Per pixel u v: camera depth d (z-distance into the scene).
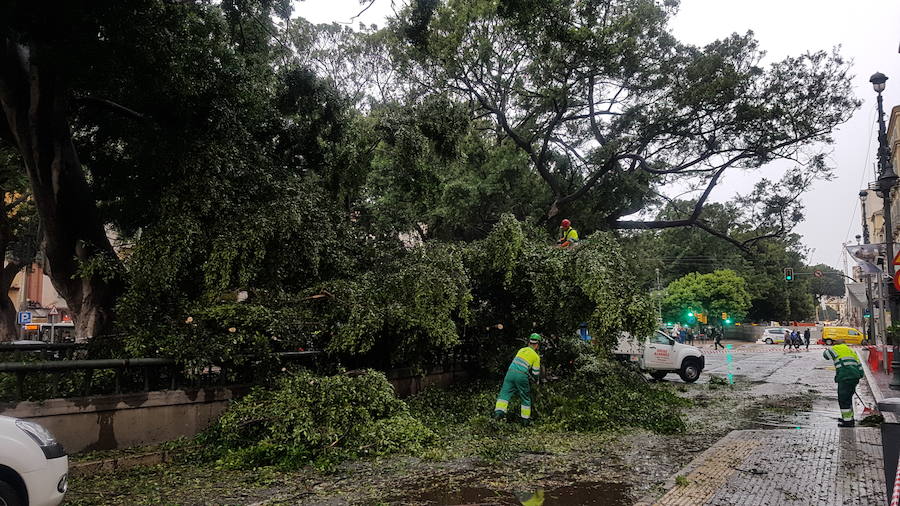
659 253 71.38
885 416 11.27
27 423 5.25
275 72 16.00
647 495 6.46
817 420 11.85
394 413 9.87
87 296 11.86
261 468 7.71
